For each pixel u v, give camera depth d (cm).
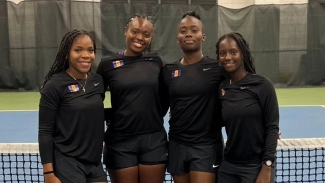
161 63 304
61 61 263
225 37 272
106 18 1148
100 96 267
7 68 1144
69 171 255
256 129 262
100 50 1151
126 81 285
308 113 792
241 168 268
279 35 1179
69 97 254
